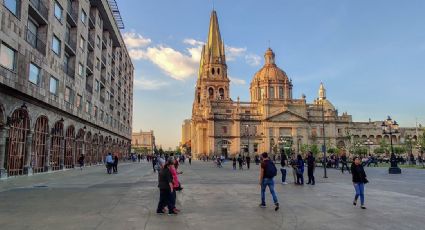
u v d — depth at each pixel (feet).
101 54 167.84
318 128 339.16
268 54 374.84
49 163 103.60
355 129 389.80
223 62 378.94
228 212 36.19
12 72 77.05
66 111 114.73
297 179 68.33
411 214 35.04
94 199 45.91
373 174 103.40
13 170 82.99
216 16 389.60
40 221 31.12
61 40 110.32
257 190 57.57
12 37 77.10
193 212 36.14
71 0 124.57
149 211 36.68
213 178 87.30
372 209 38.06
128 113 286.46
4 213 35.12
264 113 331.57
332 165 153.89
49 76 99.81
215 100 337.72
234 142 329.52
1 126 76.43
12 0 77.82
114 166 106.42
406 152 333.21
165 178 35.29
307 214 35.04
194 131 414.21
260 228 28.63
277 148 311.06
